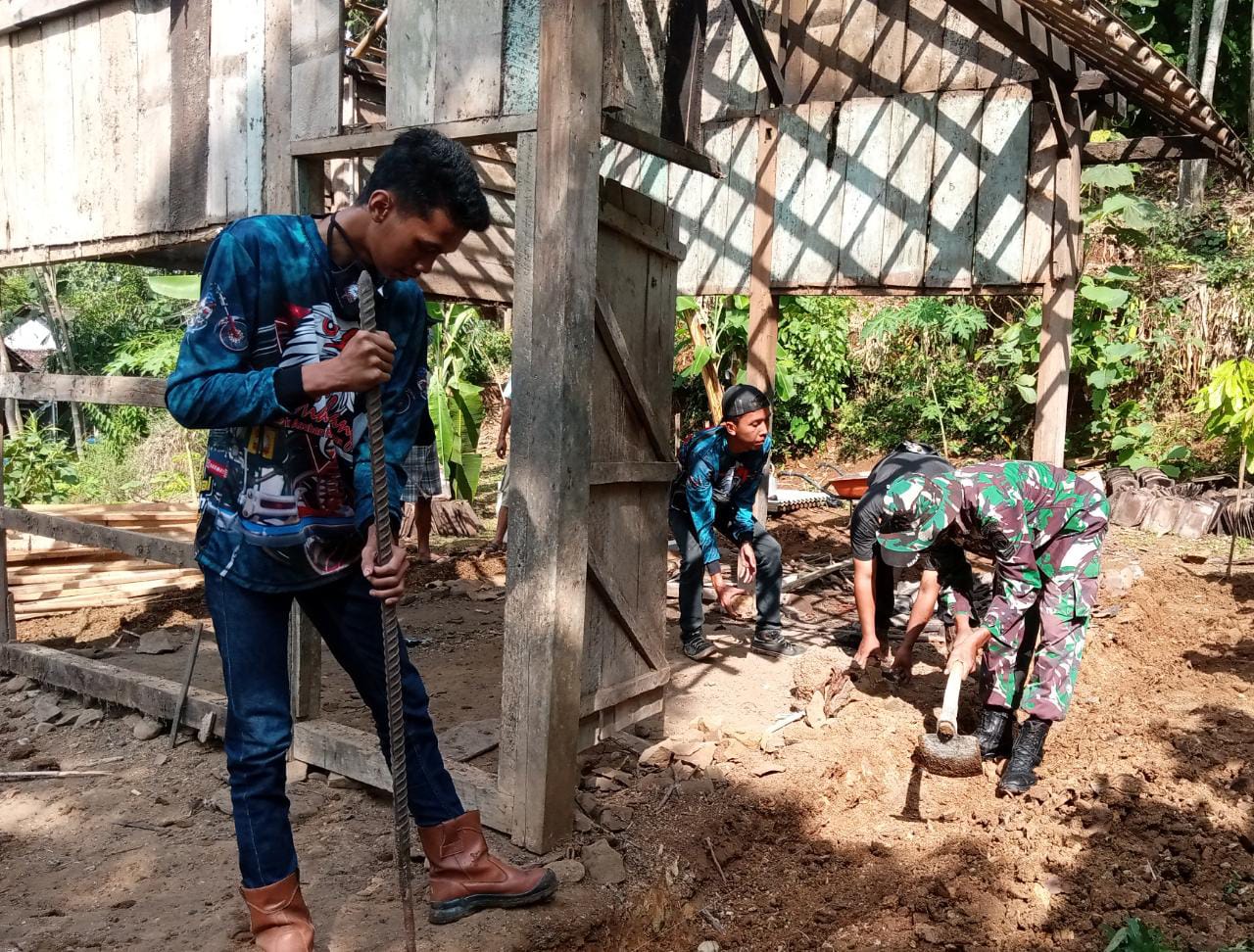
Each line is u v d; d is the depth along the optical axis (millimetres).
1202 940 3127
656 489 3945
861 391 13242
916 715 4633
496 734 4168
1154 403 10945
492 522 10031
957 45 6184
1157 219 10852
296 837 3443
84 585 6633
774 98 6805
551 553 3160
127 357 13453
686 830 3588
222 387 2354
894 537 4074
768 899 3410
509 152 6328
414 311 2750
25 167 4977
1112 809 3842
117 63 4461
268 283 2490
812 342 12336
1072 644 4090
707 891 3424
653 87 3441
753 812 3754
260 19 3811
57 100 4762
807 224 6793
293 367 2346
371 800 3711
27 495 10891
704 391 13047
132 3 4352
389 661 2576
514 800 3330
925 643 5867
